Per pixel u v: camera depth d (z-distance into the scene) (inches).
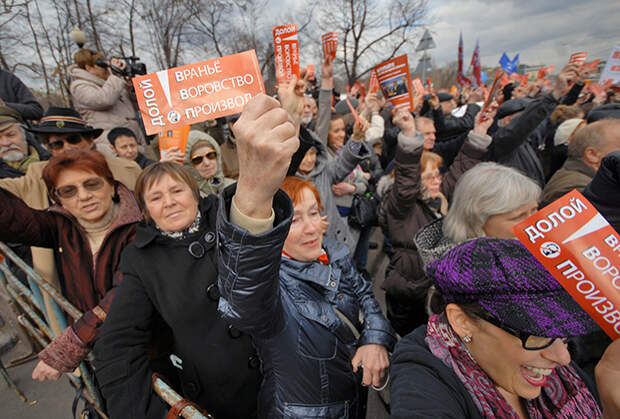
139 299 49.9
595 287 24.8
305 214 51.8
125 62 149.5
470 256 32.0
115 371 44.9
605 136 71.0
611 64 165.8
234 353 52.1
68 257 63.7
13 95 142.9
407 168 81.0
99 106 141.2
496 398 32.7
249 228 26.1
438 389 33.3
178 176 51.5
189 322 49.9
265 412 48.4
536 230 25.6
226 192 27.5
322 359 46.7
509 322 29.0
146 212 53.5
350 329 53.6
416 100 155.7
